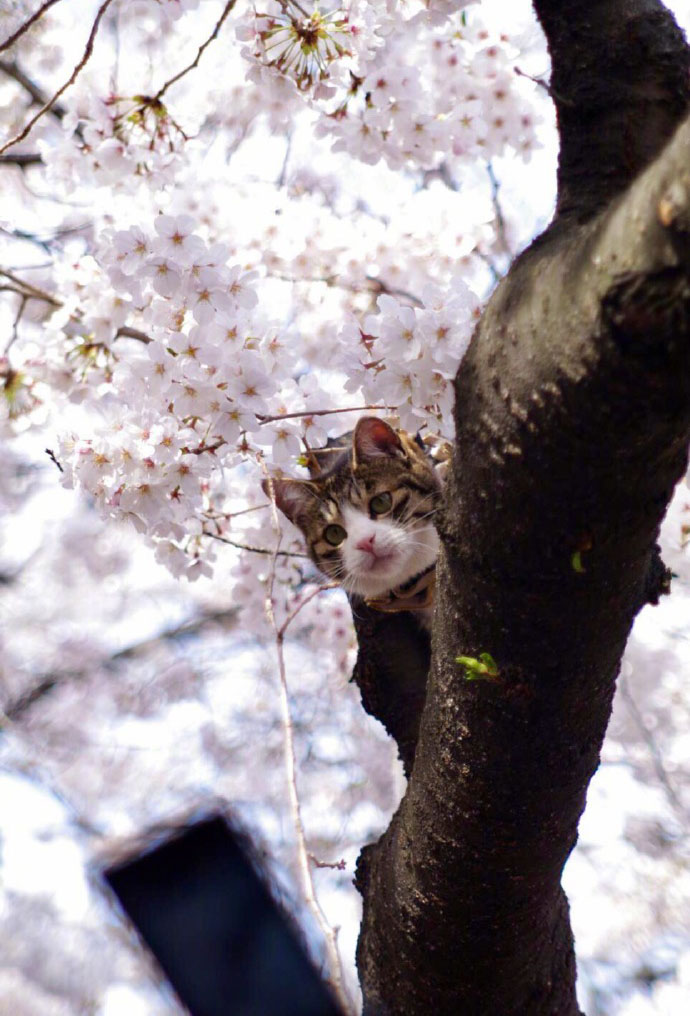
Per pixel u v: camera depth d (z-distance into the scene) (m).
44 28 6.13
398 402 3.35
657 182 1.51
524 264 1.86
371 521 4.61
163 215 3.69
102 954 7.27
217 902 1.48
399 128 4.26
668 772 7.91
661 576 2.43
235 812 1.63
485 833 2.28
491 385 1.86
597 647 2.04
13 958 7.21
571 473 1.79
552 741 2.16
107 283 4.38
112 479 3.70
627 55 2.11
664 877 7.60
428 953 2.48
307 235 5.10
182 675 8.35
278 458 3.81
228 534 4.85
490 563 1.99
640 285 1.55
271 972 1.46
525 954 2.50
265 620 4.98
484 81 4.70
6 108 6.10
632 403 1.67
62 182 4.52
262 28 4.00
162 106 4.29
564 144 2.11
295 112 5.00
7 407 4.62
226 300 3.62
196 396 3.58
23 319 5.89
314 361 5.08
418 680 3.34
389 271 5.01
